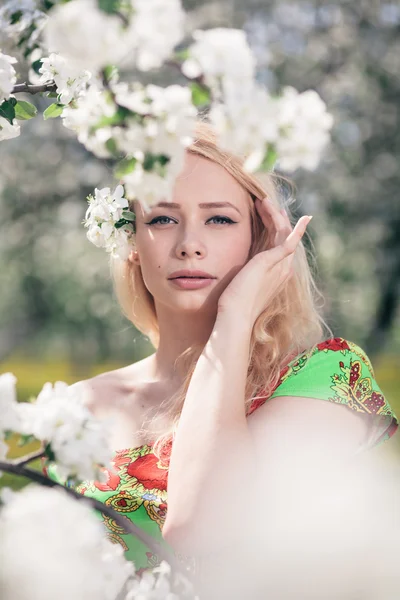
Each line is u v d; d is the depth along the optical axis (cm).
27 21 166
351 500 187
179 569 135
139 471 205
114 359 1855
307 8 710
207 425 175
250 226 211
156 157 118
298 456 185
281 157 117
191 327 214
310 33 707
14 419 118
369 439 194
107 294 939
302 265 219
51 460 119
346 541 182
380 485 197
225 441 174
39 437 118
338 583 181
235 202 204
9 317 1623
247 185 205
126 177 119
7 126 156
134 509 201
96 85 144
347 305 878
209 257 202
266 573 179
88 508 118
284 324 212
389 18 714
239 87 114
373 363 903
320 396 189
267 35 698
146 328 250
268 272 196
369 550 185
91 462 119
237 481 172
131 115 119
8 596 111
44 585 111
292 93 116
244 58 114
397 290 838
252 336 206
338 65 704
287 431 187
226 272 204
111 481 205
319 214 704
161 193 119
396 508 196
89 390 232
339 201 702
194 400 179
